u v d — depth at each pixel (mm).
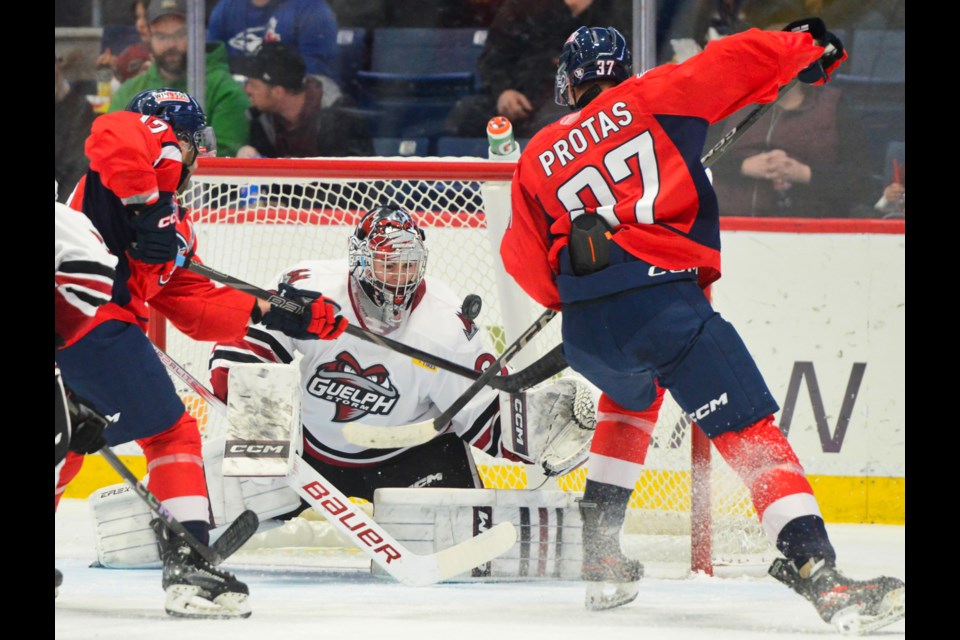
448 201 15625
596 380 9148
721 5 21844
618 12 22562
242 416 9703
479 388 10414
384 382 12461
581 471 16031
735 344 8391
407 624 8266
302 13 22594
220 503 11734
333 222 15617
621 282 8562
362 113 22953
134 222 8797
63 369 8680
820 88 21547
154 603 9359
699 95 8656
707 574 12258
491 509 10992
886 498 17859
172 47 21922
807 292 17797
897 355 17828
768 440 8289
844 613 7758
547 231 9172
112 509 11609
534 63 22891
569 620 8641
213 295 10328
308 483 9773
